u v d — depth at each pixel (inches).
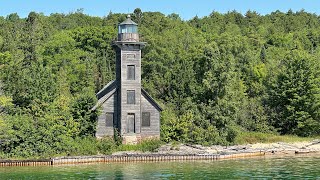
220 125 3107.8
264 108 3607.3
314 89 3472.0
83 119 2807.6
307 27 7805.1
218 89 3206.2
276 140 3189.0
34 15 6299.2
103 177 1991.9
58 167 2325.3
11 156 2508.6
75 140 2719.0
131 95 2883.9
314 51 6048.2
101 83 4443.9
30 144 2556.6
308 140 3270.2
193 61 4104.3
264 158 2672.2
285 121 3516.2
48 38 5354.3
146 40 4872.0
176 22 7175.2
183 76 3745.1
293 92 3531.0
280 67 4414.4
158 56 4579.2
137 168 2266.2
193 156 2613.2
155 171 2158.0
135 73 2896.2
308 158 2645.2
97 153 2662.4
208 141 2977.4
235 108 3149.6
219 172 2113.7
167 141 2938.0
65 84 3946.9
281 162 2464.3
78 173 2111.2
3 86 2913.4
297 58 3641.7
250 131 3417.8
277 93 3607.3
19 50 4626.0
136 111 2881.4
